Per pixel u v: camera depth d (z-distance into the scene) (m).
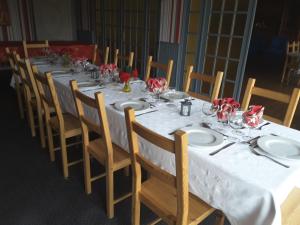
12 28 5.54
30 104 2.63
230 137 1.37
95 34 5.73
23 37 5.70
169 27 3.89
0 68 5.46
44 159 2.37
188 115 1.65
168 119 1.58
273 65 7.28
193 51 3.81
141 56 4.68
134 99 1.90
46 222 1.68
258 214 1.03
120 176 2.16
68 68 2.93
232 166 1.12
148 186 1.44
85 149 1.80
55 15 5.90
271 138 1.33
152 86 1.89
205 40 3.53
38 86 2.15
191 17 3.68
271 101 4.13
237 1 3.12
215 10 3.37
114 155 1.69
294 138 1.40
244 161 1.16
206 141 1.31
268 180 1.04
